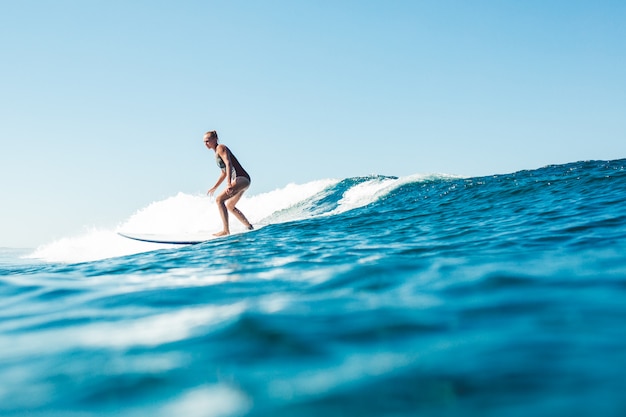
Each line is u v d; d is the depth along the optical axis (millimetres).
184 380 1534
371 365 1566
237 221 15820
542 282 2639
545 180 10430
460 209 8812
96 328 2248
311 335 1921
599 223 5109
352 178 17250
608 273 2771
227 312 2398
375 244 5184
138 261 5281
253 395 1390
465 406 1248
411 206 10664
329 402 1312
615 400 1227
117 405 1384
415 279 2967
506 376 1413
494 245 4336
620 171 10156
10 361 1826
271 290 2951
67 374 1651
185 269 4273
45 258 10836
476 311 2148
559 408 1204
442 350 1667
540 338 1729
